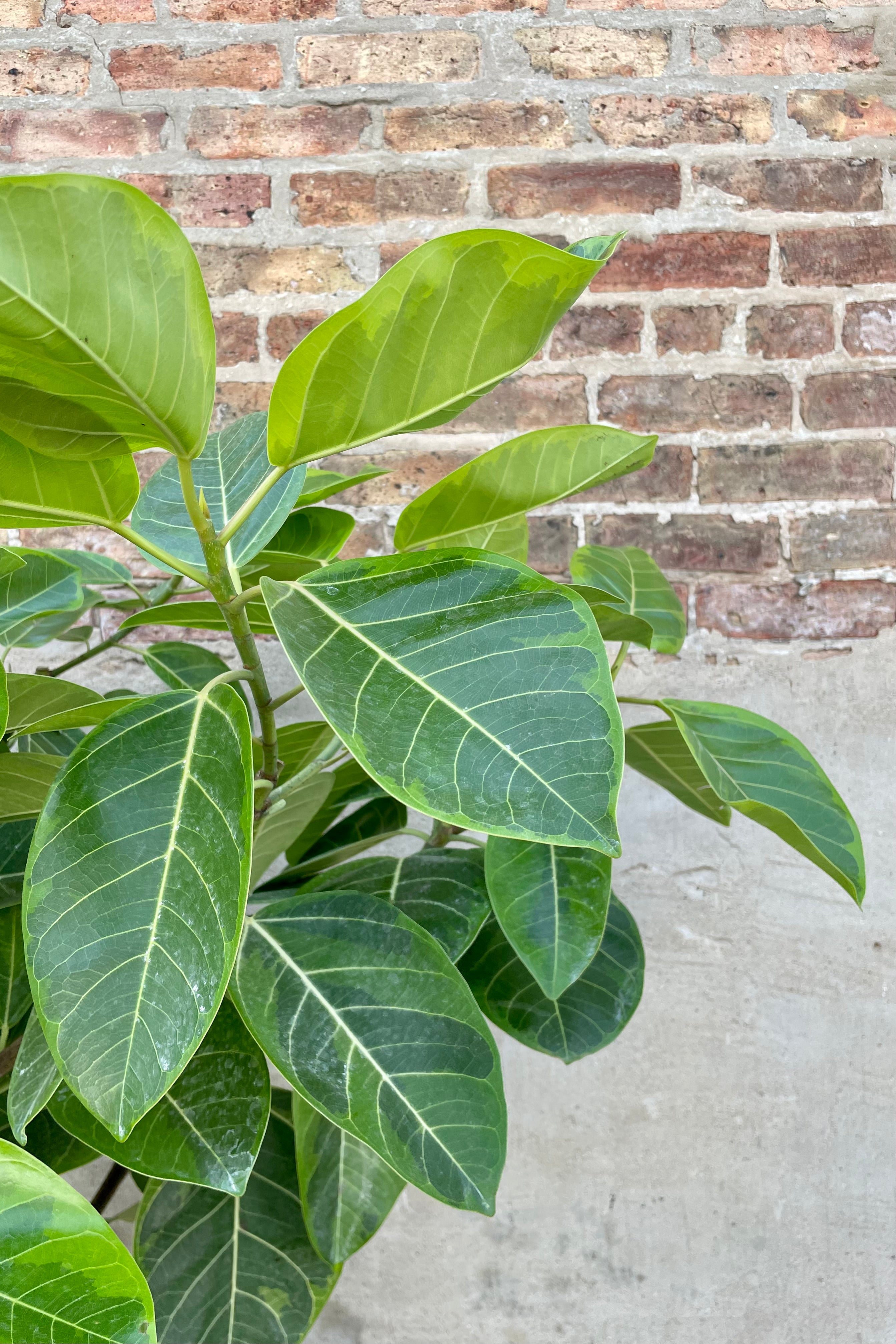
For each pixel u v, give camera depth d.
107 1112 0.86
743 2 1.79
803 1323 1.80
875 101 1.79
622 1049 1.82
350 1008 1.32
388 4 1.79
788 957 1.81
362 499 1.82
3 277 0.73
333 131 1.79
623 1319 1.81
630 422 1.80
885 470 1.80
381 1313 1.82
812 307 1.80
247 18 1.79
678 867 1.82
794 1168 1.81
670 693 1.81
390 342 0.93
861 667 1.80
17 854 1.41
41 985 0.91
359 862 1.52
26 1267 0.89
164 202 1.79
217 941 0.90
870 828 1.80
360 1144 1.42
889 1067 1.80
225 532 1.06
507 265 0.89
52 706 1.36
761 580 1.81
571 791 0.85
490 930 1.51
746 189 1.79
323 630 1.01
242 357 1.80
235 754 1.01
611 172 1.79
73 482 1.03
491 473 1.32
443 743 0.90
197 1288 1.40
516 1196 1.82
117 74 1.79
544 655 0.95
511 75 1.79
